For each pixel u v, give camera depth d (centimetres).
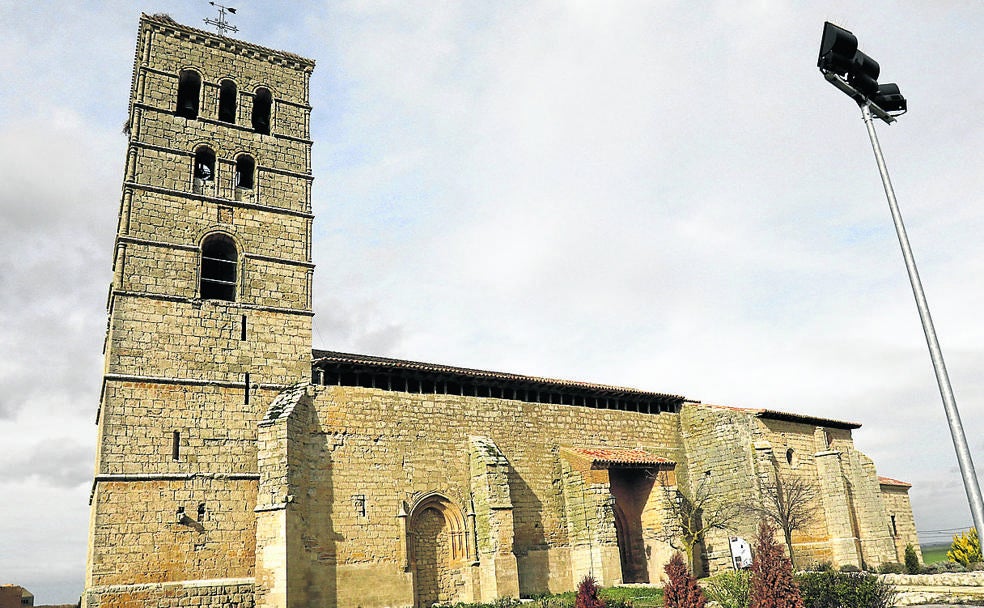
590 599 3173
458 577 4059
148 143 3981
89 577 3319
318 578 3547
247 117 4384
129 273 3709
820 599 2998
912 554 5659
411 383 4275
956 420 1533
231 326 3897
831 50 1733
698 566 5025
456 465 4234
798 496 4953
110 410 3450
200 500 3528
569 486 4594
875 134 1820
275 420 3597
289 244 4241
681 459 5366
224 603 3400
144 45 4156
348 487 3809
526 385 4688
